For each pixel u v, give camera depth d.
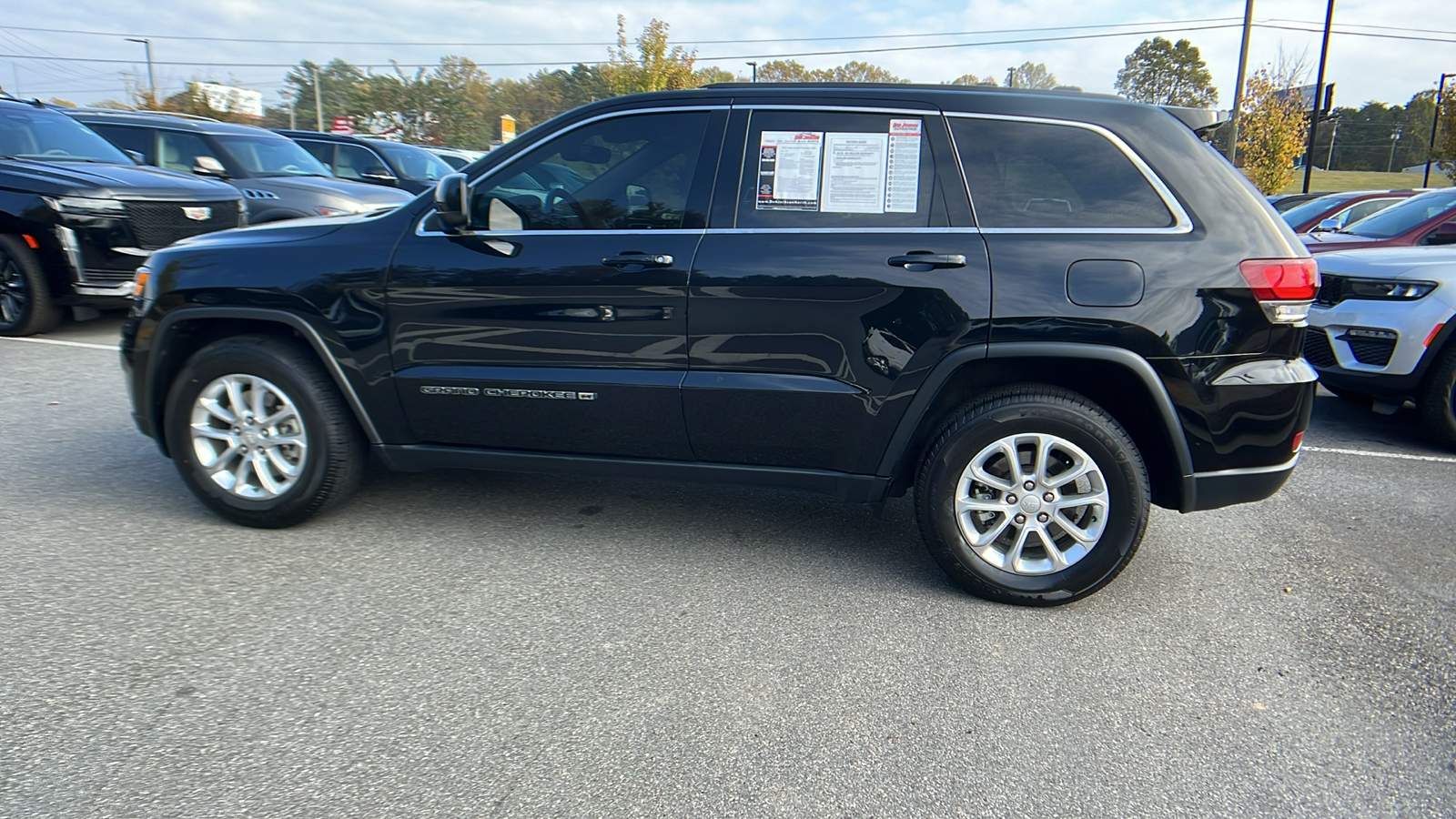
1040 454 3.14
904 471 3.32
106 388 5.94
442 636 2.92
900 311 3.10
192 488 3.71
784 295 3.15
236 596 3.14
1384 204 11.78
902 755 2.38
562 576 3.40
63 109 9.70
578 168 3.39
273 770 2.23
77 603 3.04
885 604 3.25
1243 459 3.11
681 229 3.26
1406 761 2.41
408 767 2.26
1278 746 2.46
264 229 3.77
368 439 3.63
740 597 3.28
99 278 7.11
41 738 2.31
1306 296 3.04
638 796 2.19
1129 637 3.06
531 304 3.33
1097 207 3.08
